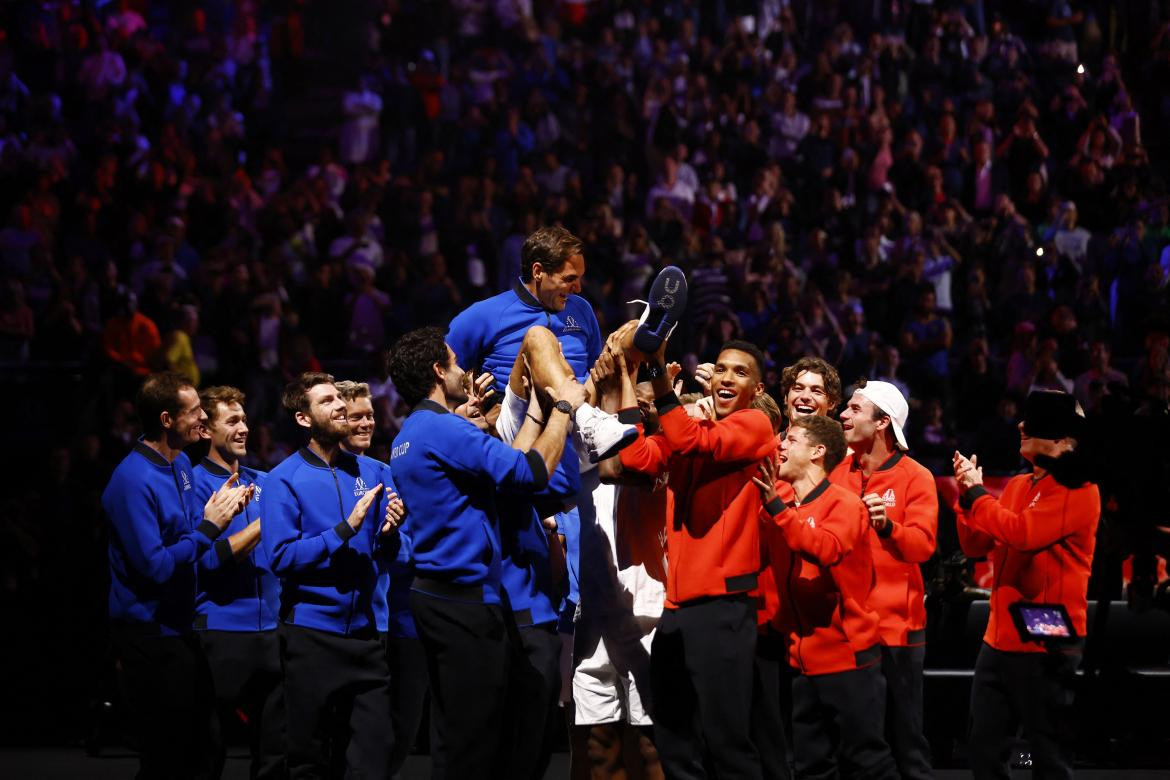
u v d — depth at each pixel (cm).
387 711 1263
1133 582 1332
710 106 3775
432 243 3338
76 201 3484
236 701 1372
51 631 2106
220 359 2992
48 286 3134
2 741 2075
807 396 1324
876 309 2942
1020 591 1284
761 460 1134
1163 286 2977
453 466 1078
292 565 1244
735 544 1117
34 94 4069
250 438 2584
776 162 3531
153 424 1316
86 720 2059
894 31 3972
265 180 3722
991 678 1303
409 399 1143
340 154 3841
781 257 3003
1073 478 1266
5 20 4112
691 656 1109
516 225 3303
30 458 2314
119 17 4331
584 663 1248
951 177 3366
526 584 1140
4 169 3628
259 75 4194
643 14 4234
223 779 1750
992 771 1305
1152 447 1273
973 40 3816
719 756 1099
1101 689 1669
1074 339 2809
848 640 1205
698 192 3388
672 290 1048
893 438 1361
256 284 3091
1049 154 3547
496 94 3875
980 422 2686
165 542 1300
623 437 1029
